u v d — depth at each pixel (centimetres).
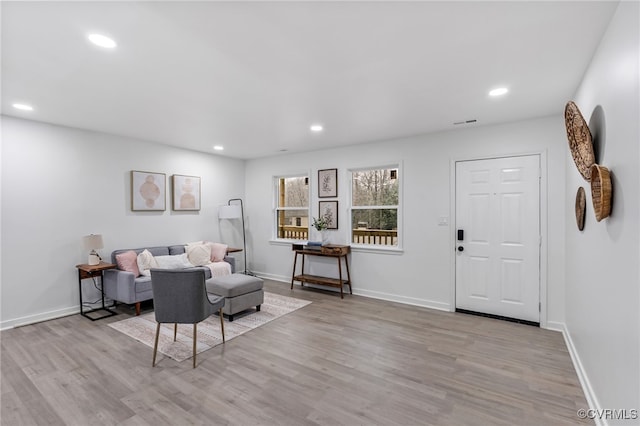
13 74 240
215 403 214
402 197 448
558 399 218
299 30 183
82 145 407
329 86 265
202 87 268
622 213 152
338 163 515
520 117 351
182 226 529
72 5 158
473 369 259
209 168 575
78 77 246
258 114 343
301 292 510
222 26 178
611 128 168
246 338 324
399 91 277
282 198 619
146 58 216
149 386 235
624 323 152
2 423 194
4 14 164
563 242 340
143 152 473
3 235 346
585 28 179
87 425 192
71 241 396
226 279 401
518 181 365
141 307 425
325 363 270
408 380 243
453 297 408
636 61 134
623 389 154
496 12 166
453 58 217
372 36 189
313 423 195
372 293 479
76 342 312
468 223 397
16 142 354
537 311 356
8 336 326
